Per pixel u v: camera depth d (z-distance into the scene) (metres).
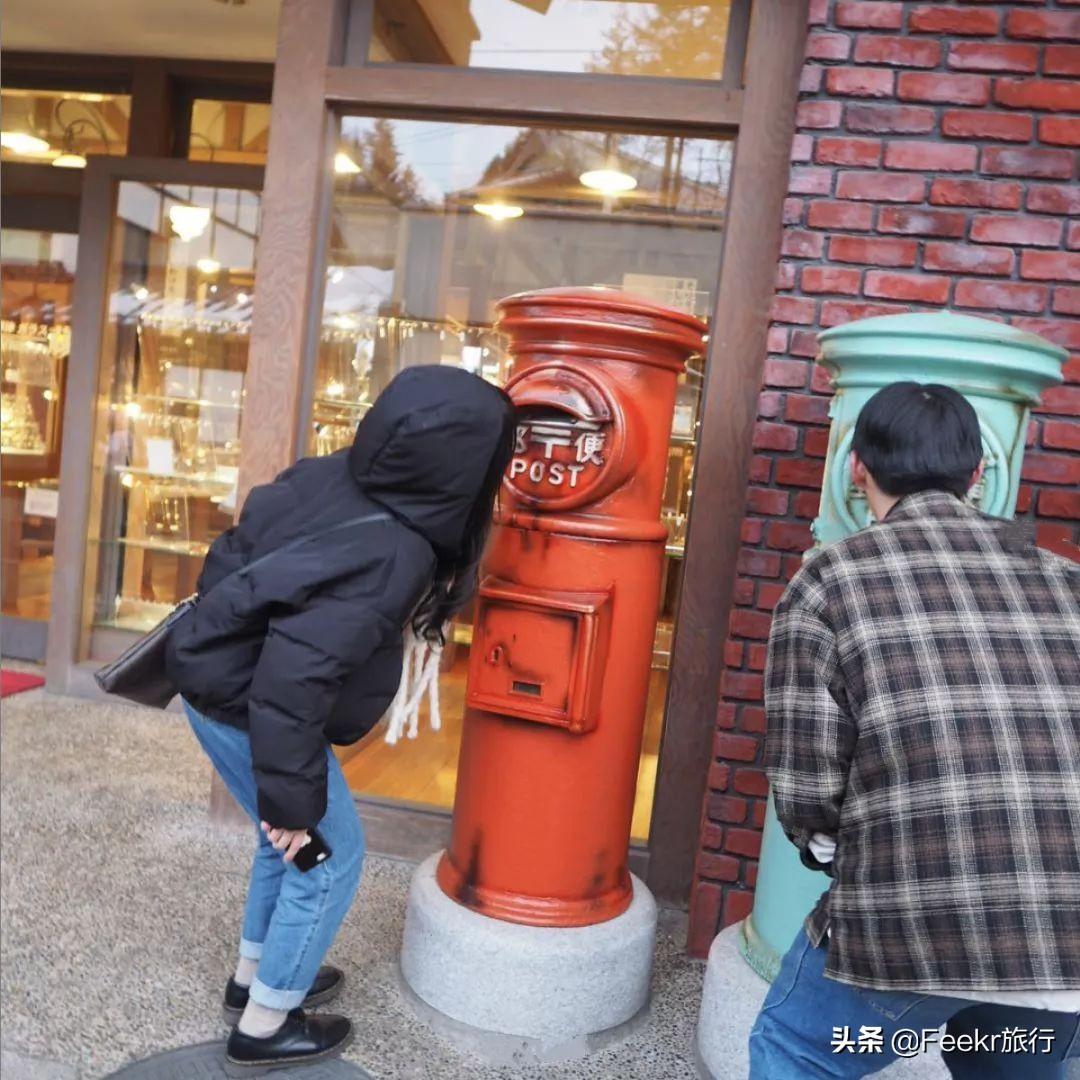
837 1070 1.60
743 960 2.38
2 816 3.46
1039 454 2.72
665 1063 2.41
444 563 2.13
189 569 5.02
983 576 1.52
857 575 1.54
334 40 3.26
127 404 5.02
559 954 2.38
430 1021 2.47
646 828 3.43
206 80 5.19
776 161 2.99
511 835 2.46
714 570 3.08
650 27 3.20
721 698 2.87
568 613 2.34
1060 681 1.45
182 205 4.87
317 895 2.16
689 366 3.30
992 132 2.69
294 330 3.29
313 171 3.26
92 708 4.77
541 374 2.38
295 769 1.87
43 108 5.34
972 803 1.40
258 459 3.33
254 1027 2.22
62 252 5.32
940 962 1.40
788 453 2.82
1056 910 1.37
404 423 1.92
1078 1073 2.34
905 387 1.66
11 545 5.46
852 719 1.50
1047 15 2.66
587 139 3.32
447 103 3.21
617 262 3.36
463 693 3.54
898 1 2.72
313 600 1.90
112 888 3.01
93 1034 2.32
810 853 1.62
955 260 2.72
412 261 3.48
